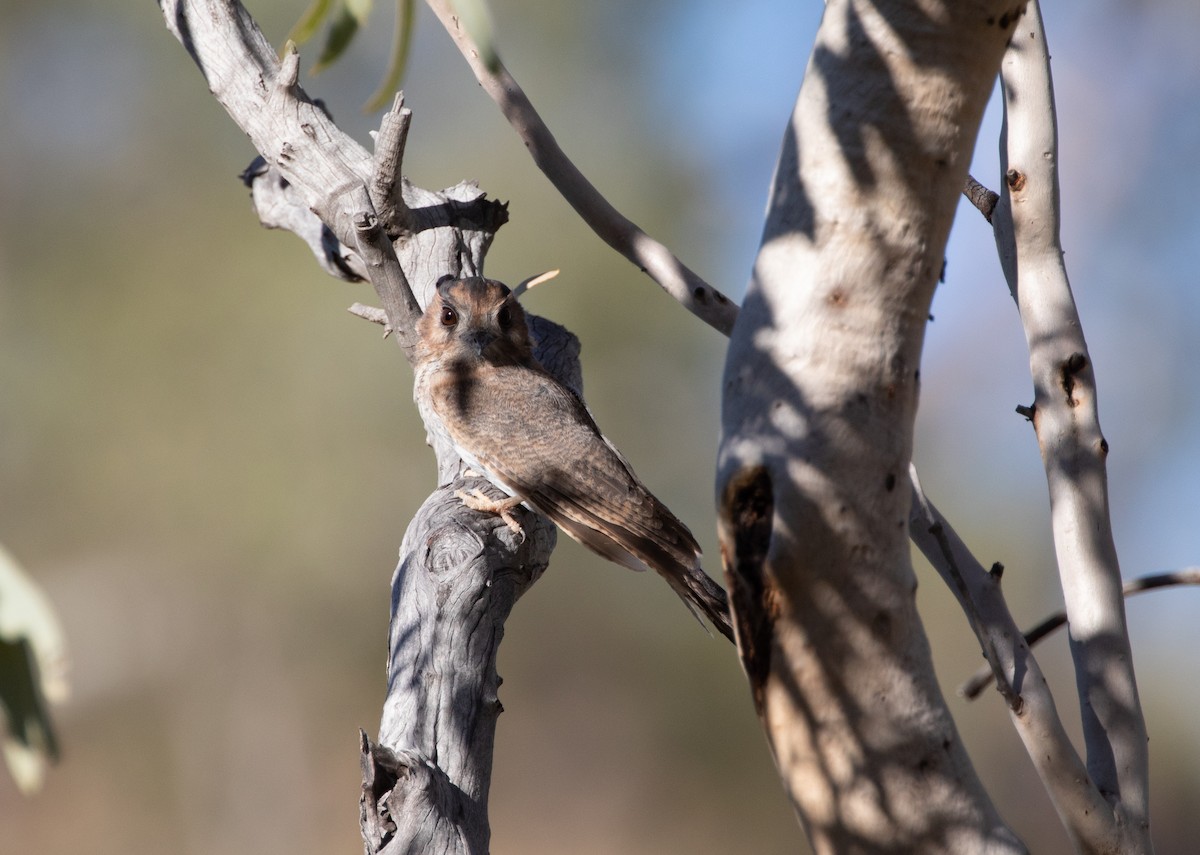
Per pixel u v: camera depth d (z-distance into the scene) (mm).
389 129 5555
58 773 26797
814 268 2963
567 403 6844
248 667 23922
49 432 19344
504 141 16875
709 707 23469
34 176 19078
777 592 2941
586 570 22359
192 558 20391
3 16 18125
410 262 6953
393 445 18625
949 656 19625
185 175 18891
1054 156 3945
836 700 2984
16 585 3865
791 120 3076
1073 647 3859
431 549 5094
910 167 2938
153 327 18609
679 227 17844
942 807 3016
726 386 3062
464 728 4520
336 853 25969
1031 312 3957
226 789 25719
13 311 19188
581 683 24641
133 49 18391
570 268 17047
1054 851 20234
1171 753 19641
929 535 3713
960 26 2883
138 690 24375
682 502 18031
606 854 26516
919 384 3027
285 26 15180
